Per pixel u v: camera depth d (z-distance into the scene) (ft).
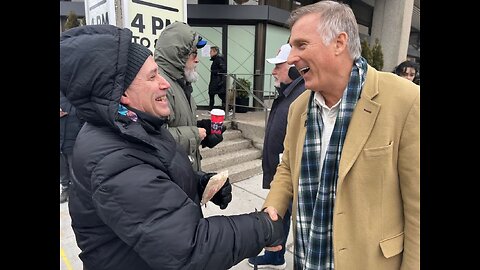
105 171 3.01
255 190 13.47
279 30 26.71
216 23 25.23
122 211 2.98
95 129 3.36
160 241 2.98
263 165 8.02
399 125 3.46
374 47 31.01
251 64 25.88
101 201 3.01
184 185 3.82
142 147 3.35
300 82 7.23
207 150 15.61
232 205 11.93
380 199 3.57
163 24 8.42
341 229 3.72
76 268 8.05
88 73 3.12
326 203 3.92
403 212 3.71
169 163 3.62
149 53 3.62
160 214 3.03
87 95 3.23
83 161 3.18
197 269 3.08
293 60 3.68
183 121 6.83
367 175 3.57
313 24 3.50
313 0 32.96
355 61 3.73
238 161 15.98
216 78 23.53
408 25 35.96
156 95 3.61
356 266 3.73
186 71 7.15
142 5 7.86
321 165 4.03
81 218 3.36
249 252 3.41
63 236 9.32
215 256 3.14
